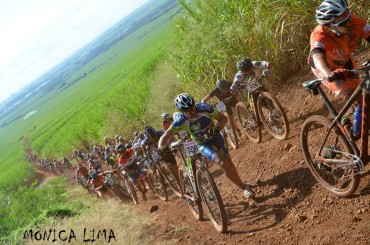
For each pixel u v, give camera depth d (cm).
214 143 515
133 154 958
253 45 770
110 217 686
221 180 696
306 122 419
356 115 346
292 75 751
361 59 625
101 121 2642
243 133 795
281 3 730
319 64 340
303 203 448
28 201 1777
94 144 2806
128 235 580
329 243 359
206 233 518
